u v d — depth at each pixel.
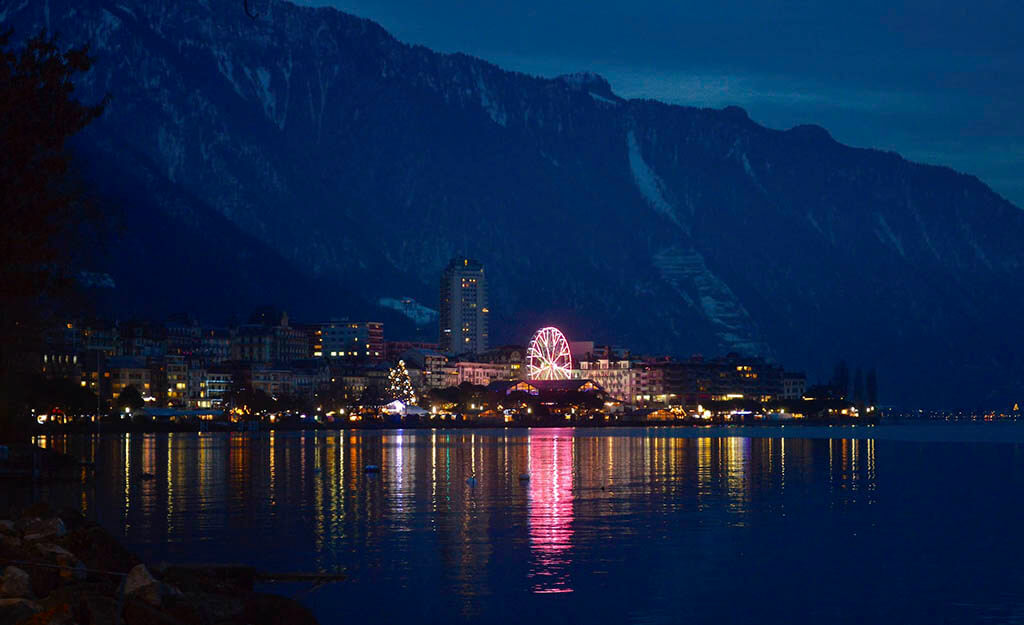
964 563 82.75
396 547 87.94
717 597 70.50
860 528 101.00
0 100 61.03
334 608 66.25
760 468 186.75
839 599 70.19
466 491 137.00
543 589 72.06
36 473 141.88
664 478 161.38
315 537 93.12
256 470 174.75
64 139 64.31
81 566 51.78
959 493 137.38
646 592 71.62
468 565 80.19
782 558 84.38
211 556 83.06
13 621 44.16
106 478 153.12
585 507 117.50
